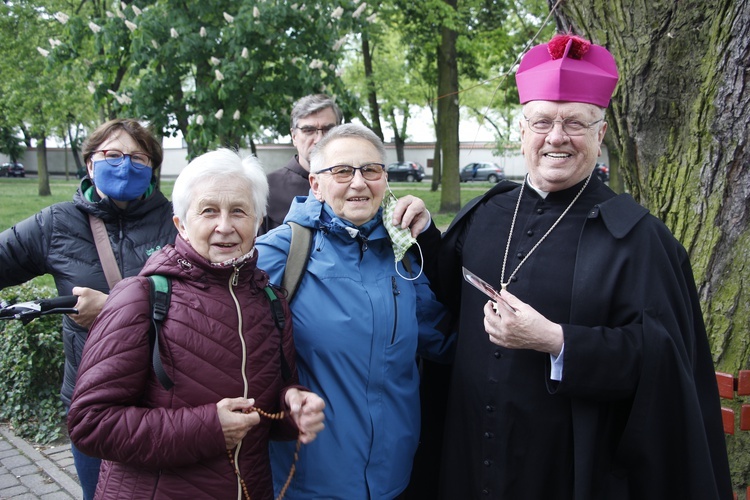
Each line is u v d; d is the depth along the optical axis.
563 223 2.17
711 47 2.55
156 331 1.64
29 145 39.47
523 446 2.07
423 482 2.59
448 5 13.12
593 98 2.00
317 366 2.06
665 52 2.64
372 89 16.94
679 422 1.92
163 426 1.57
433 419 2.60
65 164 40.50
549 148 2.05
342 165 2.10
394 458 2.13
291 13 6.42
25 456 4.33
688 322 2.01
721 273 2.68
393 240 2.21
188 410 1.60
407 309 2.20
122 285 1.70
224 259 1.75
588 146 2.04
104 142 2.33
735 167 2.60
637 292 1.95
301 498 2.07
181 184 1.76
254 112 6.82
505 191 2.46
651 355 1.88
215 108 6.58
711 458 2.13
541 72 2.03
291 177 3.60
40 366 4.70
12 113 16.12
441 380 2.59
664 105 2.71
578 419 1.97
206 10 6.52
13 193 25.09
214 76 6.64
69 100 13.98
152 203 2.48
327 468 2.04
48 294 5.02
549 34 9.58
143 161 2.39
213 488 1.67
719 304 2.68
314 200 2.24
